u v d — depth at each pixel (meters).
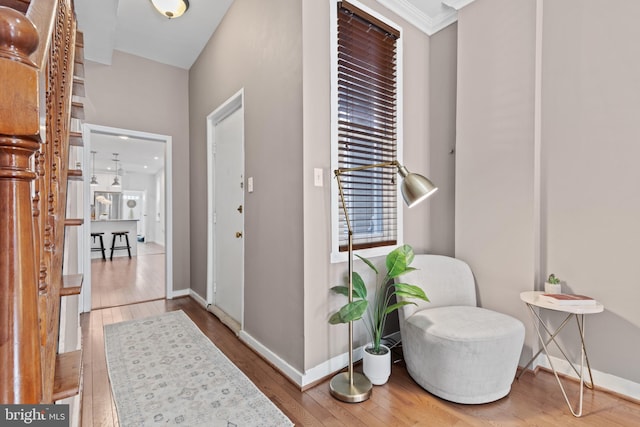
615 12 1.83
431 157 2.77
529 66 2.08
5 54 0.40
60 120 1.15
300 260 1.90
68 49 1.41
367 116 2.30
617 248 1.82
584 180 1.94
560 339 2.03
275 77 2.12
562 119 2.02
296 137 1.92
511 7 2.17
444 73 2.67
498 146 2.23
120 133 3.45
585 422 1.55
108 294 3.84
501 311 2.20
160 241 10.39
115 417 1.59
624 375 1.79
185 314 3.12
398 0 2.39
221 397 1.74
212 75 3.20
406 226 2.59
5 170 0.43
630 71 1.78
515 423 1.54
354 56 2.20
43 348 0.69
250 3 2.44
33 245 0.46
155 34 3.19
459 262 2.32
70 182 2.10
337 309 2.04
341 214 2.16
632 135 1.77
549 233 2.08
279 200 2.09
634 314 1.76
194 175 3.76
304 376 1.85
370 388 1.78
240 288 2.75
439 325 1.76
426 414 1.60
